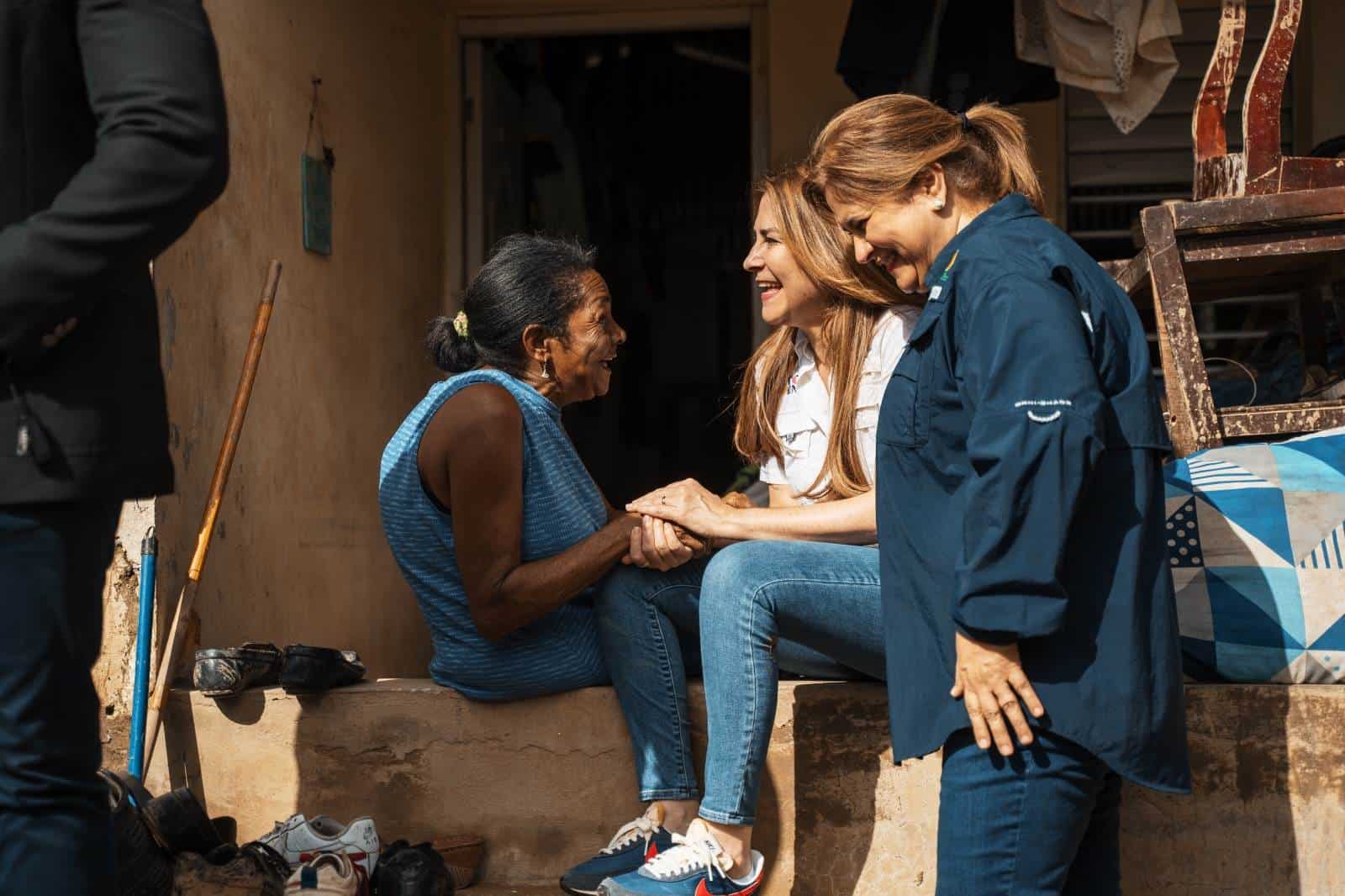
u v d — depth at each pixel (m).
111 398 1.65
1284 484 2.63
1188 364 3.05
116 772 2.51
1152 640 1.82
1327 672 2.55
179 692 2.89
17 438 1.59
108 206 1.51
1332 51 5.15
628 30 5.95
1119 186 5.53
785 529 2.52
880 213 2.04
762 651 2.37
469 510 2.56
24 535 1.62
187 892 2.36
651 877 2.36
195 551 3.11
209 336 3.34
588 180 6.66
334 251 4.42
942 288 1.92
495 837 2.78
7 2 1.59
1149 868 2.59
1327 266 3.37
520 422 2.62
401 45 5.30
